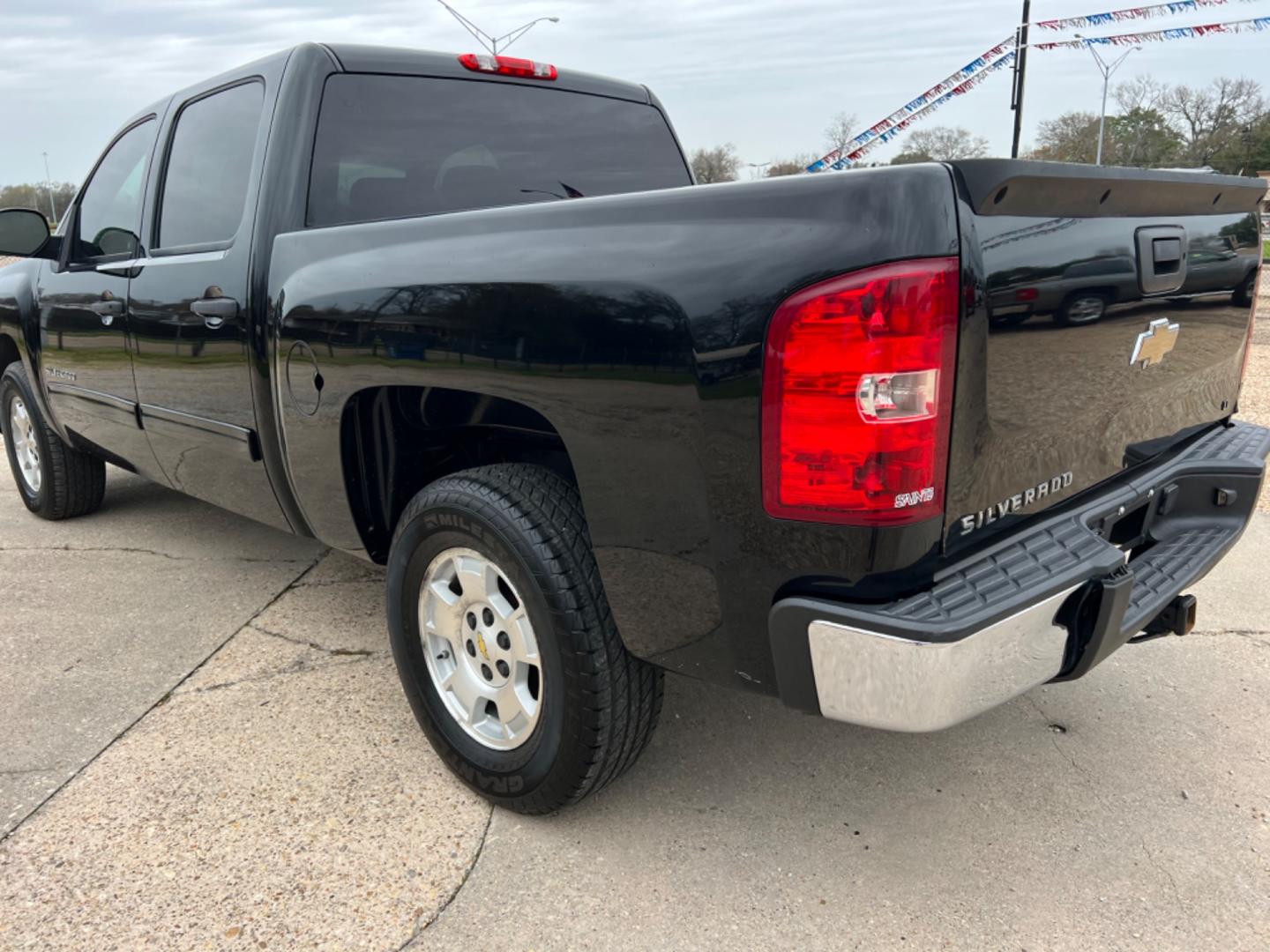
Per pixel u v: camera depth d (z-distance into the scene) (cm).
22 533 463
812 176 168
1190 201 227
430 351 220
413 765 262
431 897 211
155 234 348
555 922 204
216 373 302
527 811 232
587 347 190
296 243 266
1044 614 179
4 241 385
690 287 176
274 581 398
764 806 245
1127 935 199
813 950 195
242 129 307
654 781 255
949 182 161
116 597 380
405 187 305
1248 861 222
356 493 265
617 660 211
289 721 284
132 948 195
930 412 164
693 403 176
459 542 228
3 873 217
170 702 295
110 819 237
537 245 202
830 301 161
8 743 271
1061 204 183
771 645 181
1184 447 265
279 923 203
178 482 361
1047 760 264
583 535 210
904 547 170
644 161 375
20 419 480
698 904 209
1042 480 203
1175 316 233
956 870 220
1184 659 322
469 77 328
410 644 249
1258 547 427
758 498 174
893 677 168
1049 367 190
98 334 370
